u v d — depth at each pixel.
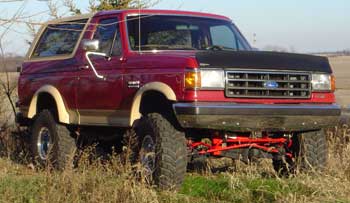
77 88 8.62
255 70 7.12
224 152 7.60
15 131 11.11
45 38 9.74
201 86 6.86
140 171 6.98
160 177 7.04
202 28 8.57
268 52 7.36
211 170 8.60
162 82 7.15
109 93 8.01
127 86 7.68
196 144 7.48
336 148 8.88
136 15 8.23
